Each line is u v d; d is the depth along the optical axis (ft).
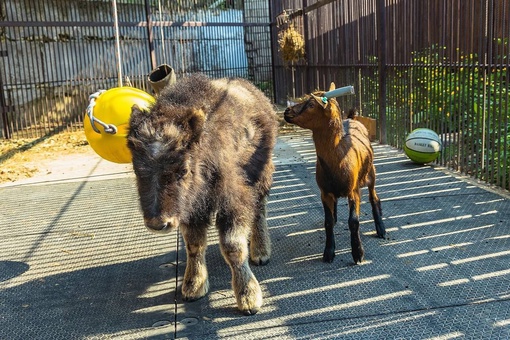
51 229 17.58
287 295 11.69
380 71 27.09
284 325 10.39
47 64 41.81
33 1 39.70
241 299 11.02
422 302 10.87
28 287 13.04
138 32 44.09
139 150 9.36
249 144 12.14
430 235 14.60
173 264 14.08
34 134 38.81
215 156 10.47
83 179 24.72
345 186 12.75
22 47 40.47
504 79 18.42
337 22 32.19
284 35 38.50
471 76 20.16
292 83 41.63
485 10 18.94
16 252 15.58
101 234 16.87
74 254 15.21
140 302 11.92
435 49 22.66
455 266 12.49
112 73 43.68
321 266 13.17
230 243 11.09
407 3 24.62
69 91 41.96
